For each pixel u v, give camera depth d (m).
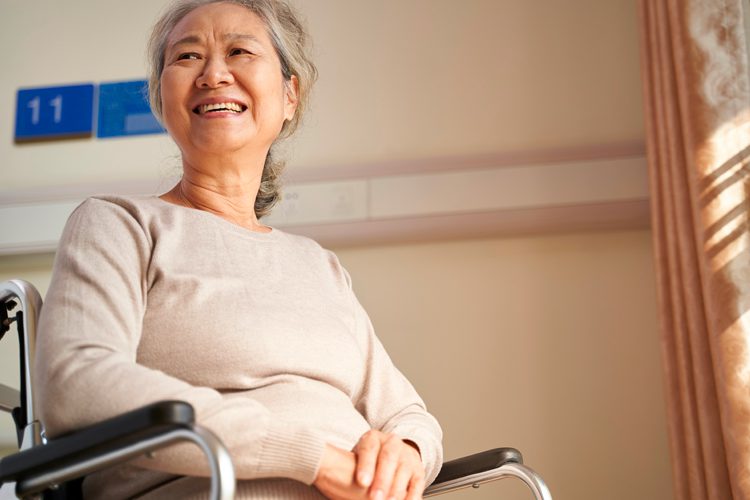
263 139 1.31
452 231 2.42
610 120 2.48
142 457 0.88
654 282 2.36
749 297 1.78
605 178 2.39
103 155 2.66
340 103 2.60
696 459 1.88
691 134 1.90
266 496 0.95
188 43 1.31
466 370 2.36
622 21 2.55
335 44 2.65
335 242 2.46
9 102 2.75
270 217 2.47
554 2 2.60
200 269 1.10
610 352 2.32
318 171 2.50
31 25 2.80
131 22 2.77
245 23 1.35
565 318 2.36
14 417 1.10
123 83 2.71
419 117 2.56
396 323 2.41
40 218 2.58
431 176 2.46
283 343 1.08
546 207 2.39
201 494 0.94
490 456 1.18
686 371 1.94
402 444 1.04
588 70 2.53
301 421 1.01
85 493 1.01
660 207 2.12
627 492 2.22
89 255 1.04
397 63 2.61
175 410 0.75
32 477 0.83
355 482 0.94
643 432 2.26
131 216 1.12
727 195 1.84
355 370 1.17
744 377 1.74
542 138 2.50
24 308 1.12
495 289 2.40
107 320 0.98
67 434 0.87
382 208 2.45
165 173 2.61
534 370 2.33
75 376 0.88
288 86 1.46
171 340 1.04
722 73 1.89
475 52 2.59
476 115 2.54
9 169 2.68
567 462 2.26
